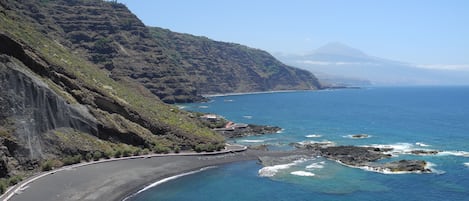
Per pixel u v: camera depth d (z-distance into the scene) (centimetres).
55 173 6569
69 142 7462
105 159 7762
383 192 6569
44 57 8369
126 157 8044
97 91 8962
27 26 10956
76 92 8419
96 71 11856
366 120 16425
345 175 7531
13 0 19962
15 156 6412
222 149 9456
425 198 6300
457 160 8700
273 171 7794
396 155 9206
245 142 11175
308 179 7275
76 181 6378
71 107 7900
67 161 7156
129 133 8619
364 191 6612
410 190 6662
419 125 14775
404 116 17938
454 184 6962
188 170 7769
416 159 8769
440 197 6341
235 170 7881
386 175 7519
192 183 6975
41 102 7250
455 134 12531
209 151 9188
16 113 6725
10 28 9325
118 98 9594
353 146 10138
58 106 7575
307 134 12762
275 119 16875
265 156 9081
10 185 5847
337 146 10294
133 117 9194
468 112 19862
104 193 6091
